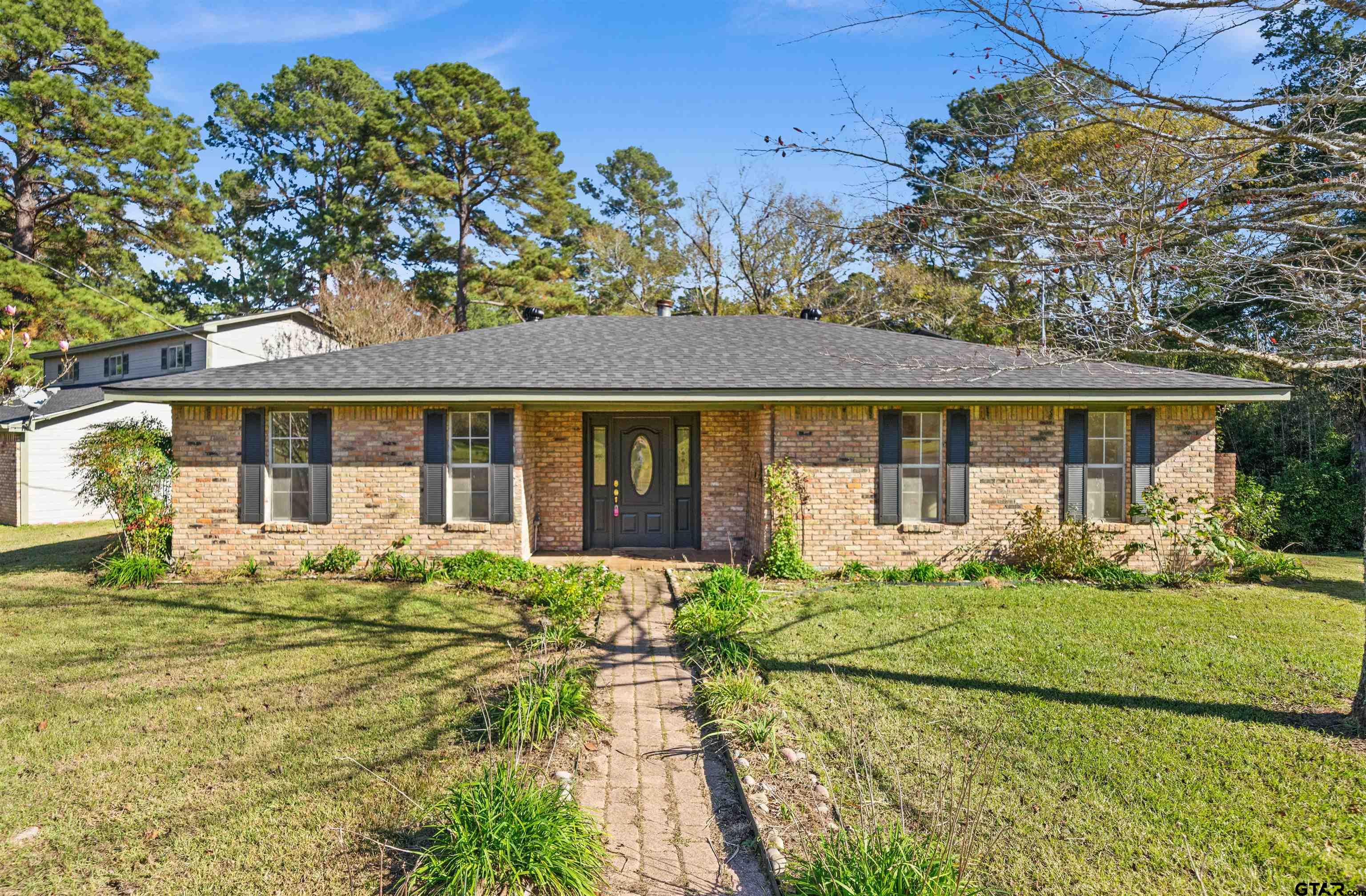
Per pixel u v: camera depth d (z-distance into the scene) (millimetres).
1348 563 13047
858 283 29406
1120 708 6020
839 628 8445
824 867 3592
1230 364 16594
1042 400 11172
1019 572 11430
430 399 10969
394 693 6406
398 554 11398
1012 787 4734
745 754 5289
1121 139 6363
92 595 9977
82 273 31078
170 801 4574
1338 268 6035
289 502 11656
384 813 4406
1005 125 5984
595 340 13953
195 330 22719
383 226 37344
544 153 34906
